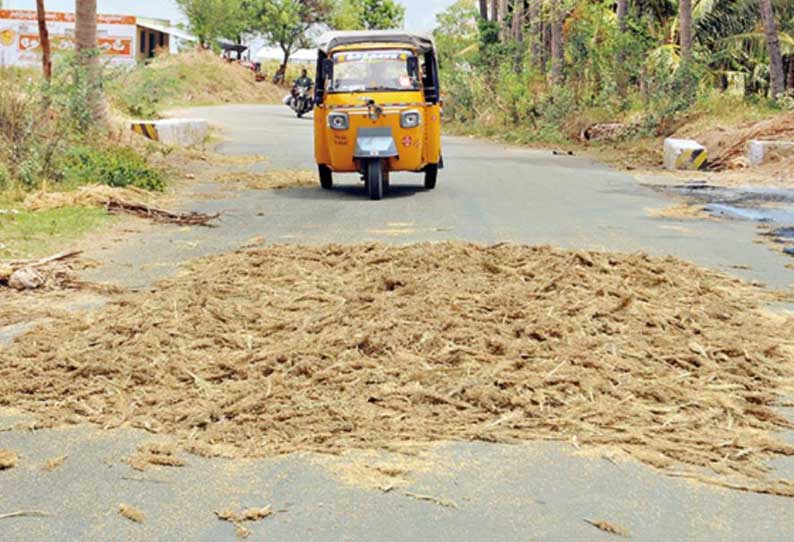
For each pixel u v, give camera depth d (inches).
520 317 289.9
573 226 505.7
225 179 743.1
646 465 195.6
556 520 171.2
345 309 294.7
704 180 793.6
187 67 2891.2
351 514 173.3
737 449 203.8
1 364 254.1
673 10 1872.5
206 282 342.3
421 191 676.1
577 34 1513.3
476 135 1520.7
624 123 1272.1
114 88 884.6
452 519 171.3
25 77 759.1
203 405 224.4
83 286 351.3
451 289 320.2
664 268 370.6
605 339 270.7
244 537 165.0
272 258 387.5
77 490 184.4
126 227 492.7
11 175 604.7
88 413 223.5
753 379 248.5
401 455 198.7
